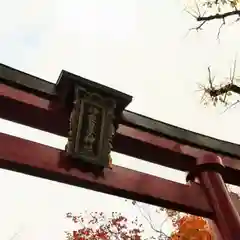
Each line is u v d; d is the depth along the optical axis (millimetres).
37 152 5484
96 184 5691
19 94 5832
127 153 6801
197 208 6461
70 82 5926
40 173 5422
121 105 6238
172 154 6922
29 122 6059
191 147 7211
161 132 6934
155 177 6406
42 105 5930
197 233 6789
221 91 7691
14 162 5238
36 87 5984
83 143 5691
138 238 14633
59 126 6156
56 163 5512
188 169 7156
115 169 6020
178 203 6344
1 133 5438
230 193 6961
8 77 5820
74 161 5629
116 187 5844
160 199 6184
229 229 6133
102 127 5895
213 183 6715
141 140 6648
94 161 5641
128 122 6645
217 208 6438
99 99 6031
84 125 5797
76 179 5566
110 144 5895
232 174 7418
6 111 5840
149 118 6957
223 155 7516
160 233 13008
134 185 6051
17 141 5449
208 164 6914
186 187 6672
